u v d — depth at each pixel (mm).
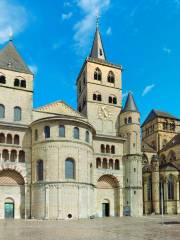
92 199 85312
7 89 90625
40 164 81375
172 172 111062
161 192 100500
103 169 94250
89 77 106750
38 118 91375
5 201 81312
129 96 104812
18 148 84375
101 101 106000
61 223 63562
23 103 91188
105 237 38156
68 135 81250
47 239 36250
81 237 38219
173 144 123250
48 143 80312
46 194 77562
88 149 84875
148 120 148000
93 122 102812
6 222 67188
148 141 146375
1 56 94062
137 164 96625
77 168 80438
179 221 68625
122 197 94562
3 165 81688
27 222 67062
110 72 110500
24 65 95688
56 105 94750
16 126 85062
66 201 77250
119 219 77375
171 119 143125
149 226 55156
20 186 83375
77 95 118938
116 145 97938
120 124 103500
